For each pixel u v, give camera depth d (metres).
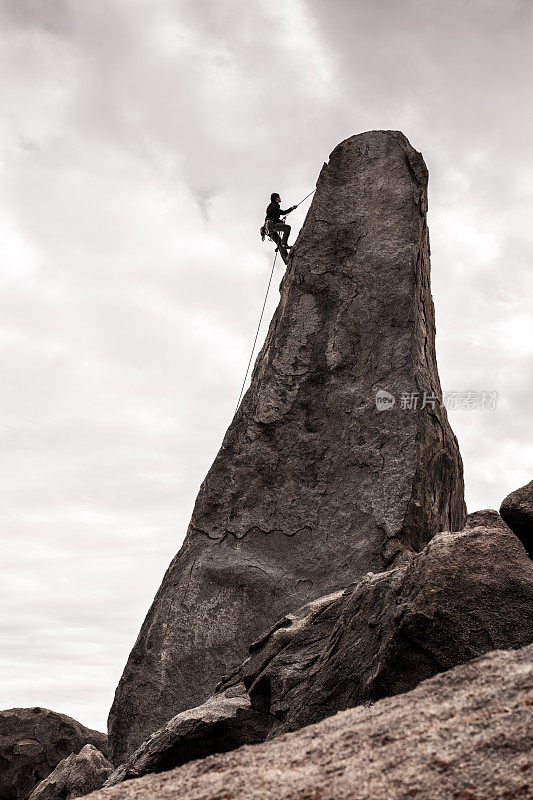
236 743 8.69
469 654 6.61
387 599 7.75
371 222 15.50
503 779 3.56
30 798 12.38
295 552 13.34
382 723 4.48
